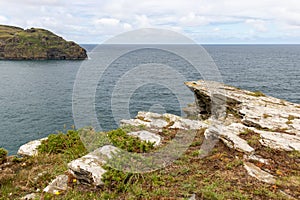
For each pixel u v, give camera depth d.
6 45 116.88
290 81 47.88
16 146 23.00
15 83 55.03
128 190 5.52
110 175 5.73
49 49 114.00
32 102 37.22
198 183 5.61
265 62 85.69
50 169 6.97
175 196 5.18
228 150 7.32
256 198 4.94
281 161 6.43
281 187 5.32
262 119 9.26
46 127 26.84
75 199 5.30
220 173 6.01
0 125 27.56
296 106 10.97
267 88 41.22
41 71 72.06
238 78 48.22
